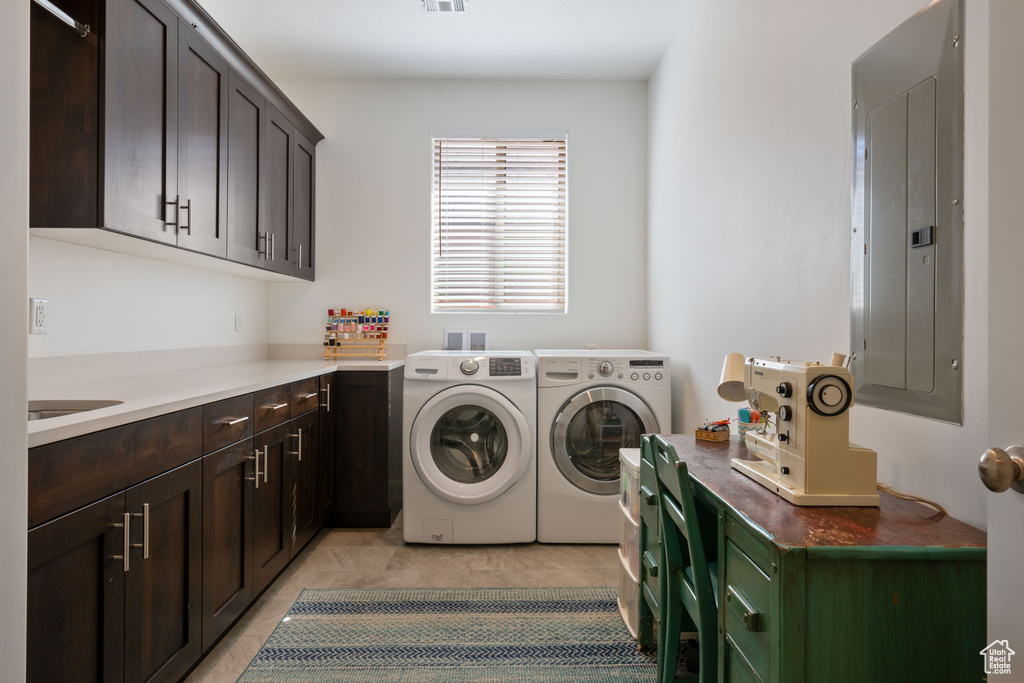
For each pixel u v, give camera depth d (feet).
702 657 4.11
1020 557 2.12
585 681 5.65
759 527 3.31
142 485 4.62
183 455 5.24
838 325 5.00
